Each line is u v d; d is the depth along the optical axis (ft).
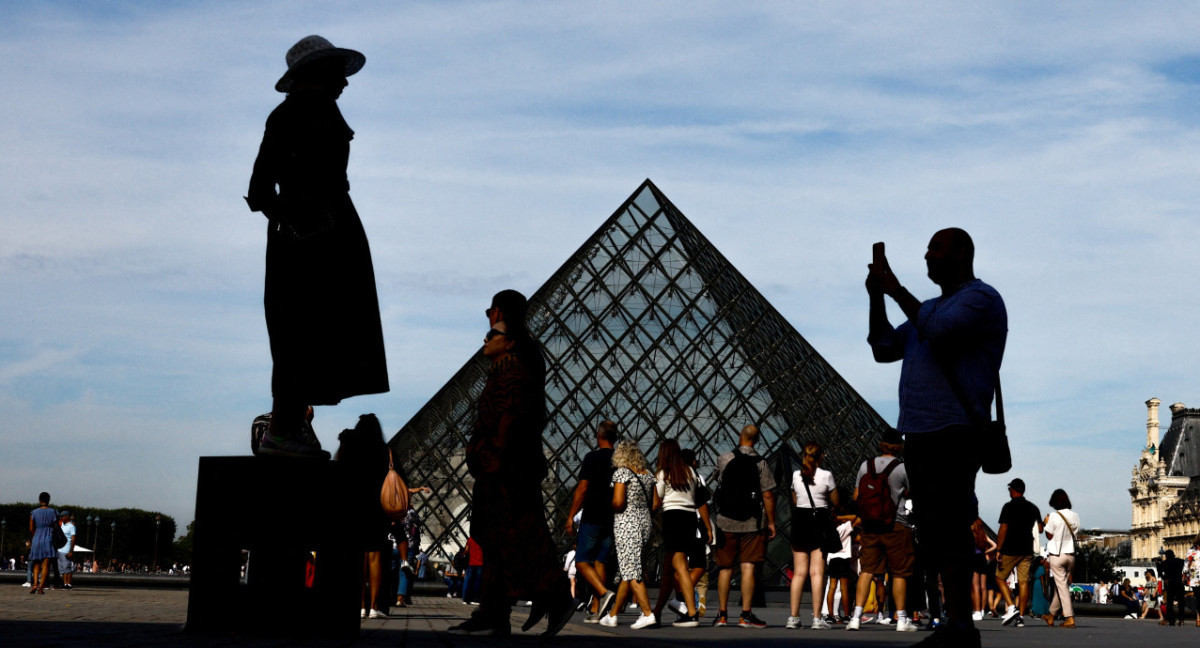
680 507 62.69
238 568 27.50
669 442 63.26
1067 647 41.16
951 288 29.32
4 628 24.23
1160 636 58.85
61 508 597.52
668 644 32.24
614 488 54.54
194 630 27.32
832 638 48.57
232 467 27.66
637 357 242.37
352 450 51.62
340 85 27.78
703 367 241.55
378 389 27.63
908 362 29.63
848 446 230.48
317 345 26.86
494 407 34.83
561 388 239.09
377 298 27.86
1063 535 84.23
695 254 253.65
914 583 74.38
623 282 250.57
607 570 62.95
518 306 35.53
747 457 66.08
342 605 27.73
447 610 78.13
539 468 35.12
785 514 200.54
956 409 28.17
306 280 26.71
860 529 63.41
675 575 62.69
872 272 30.45
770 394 238.68
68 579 126.11
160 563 636.48
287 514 27.58
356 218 27.53
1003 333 28.55
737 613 96.02
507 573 34.53
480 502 35.19
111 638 22.53
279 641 24.73
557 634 38.52
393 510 61.31
